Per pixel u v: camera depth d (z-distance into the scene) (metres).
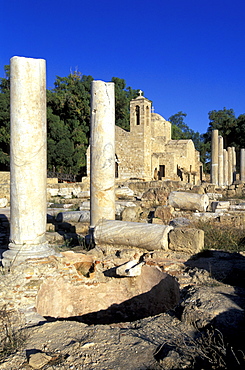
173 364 4.08
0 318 5.77
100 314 8.12
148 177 45.16
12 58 7.59
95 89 10.86
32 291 6.70
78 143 55.62
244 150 39.28
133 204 18.03
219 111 82.25
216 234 10.62
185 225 12.43
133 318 8.13
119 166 45.75
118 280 8.35
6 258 7.53
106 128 10.78
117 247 9.32
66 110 55.47
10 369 4.13
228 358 4.11
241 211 15.03
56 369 4.07
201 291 6.30
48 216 15.47
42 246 7.78
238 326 4.89
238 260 8.23
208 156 83.38
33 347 4.72
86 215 15.02
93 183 10.80
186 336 4.87
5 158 45.47
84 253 9.09
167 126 57.97
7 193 22.91
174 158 48.88
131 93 74.50
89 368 4.12
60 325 5.53
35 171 7.65
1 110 46.38
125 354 4.43
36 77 7.61
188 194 15.69
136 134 44.75
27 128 7.54
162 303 7.66
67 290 7.70
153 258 8.44
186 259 8.31
